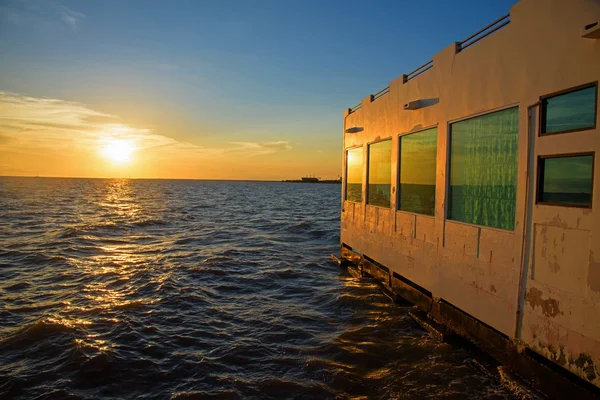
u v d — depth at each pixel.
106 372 7.09
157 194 89.62
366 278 12.84
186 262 16.16
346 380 6.81
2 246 19.06
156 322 9.56
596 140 4.40
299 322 9.69
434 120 7.91
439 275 7.80
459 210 7.17
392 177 10.02
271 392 6.49
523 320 5.54
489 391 6.09
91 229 25.28
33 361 7.49
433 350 7.72
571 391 4.75
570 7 4.73
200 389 6.56
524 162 5.50
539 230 5.26
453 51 7.23
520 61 5.56
